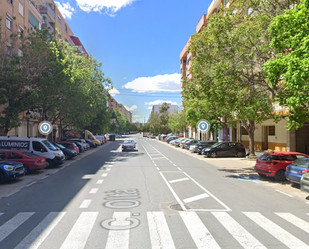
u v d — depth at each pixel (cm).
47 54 1969
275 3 1308
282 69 939
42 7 4234
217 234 541
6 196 905
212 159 2239
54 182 1168
